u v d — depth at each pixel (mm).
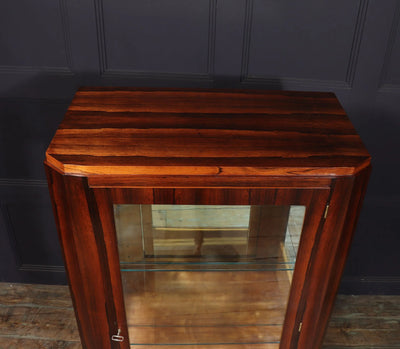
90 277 938
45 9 1065
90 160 783
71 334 1393
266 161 792
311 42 1102
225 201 825
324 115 938
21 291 1519
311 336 1054
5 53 1125
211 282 979
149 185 799
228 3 1050
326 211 836
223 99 979
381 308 1500
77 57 1128
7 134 1252
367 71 1135
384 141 1245
